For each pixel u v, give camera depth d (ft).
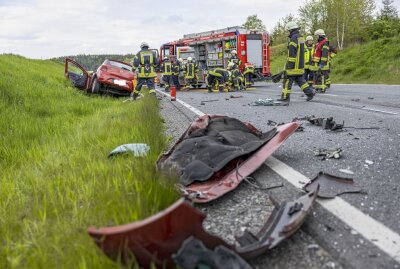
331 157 14.88
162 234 6.56
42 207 11.31
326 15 149.28
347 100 37.04
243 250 7.50
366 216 9.43
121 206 9.74
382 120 23.25
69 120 30.71
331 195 10.73
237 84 62.34
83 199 11.51
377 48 86.22
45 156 18.15
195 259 6.33
